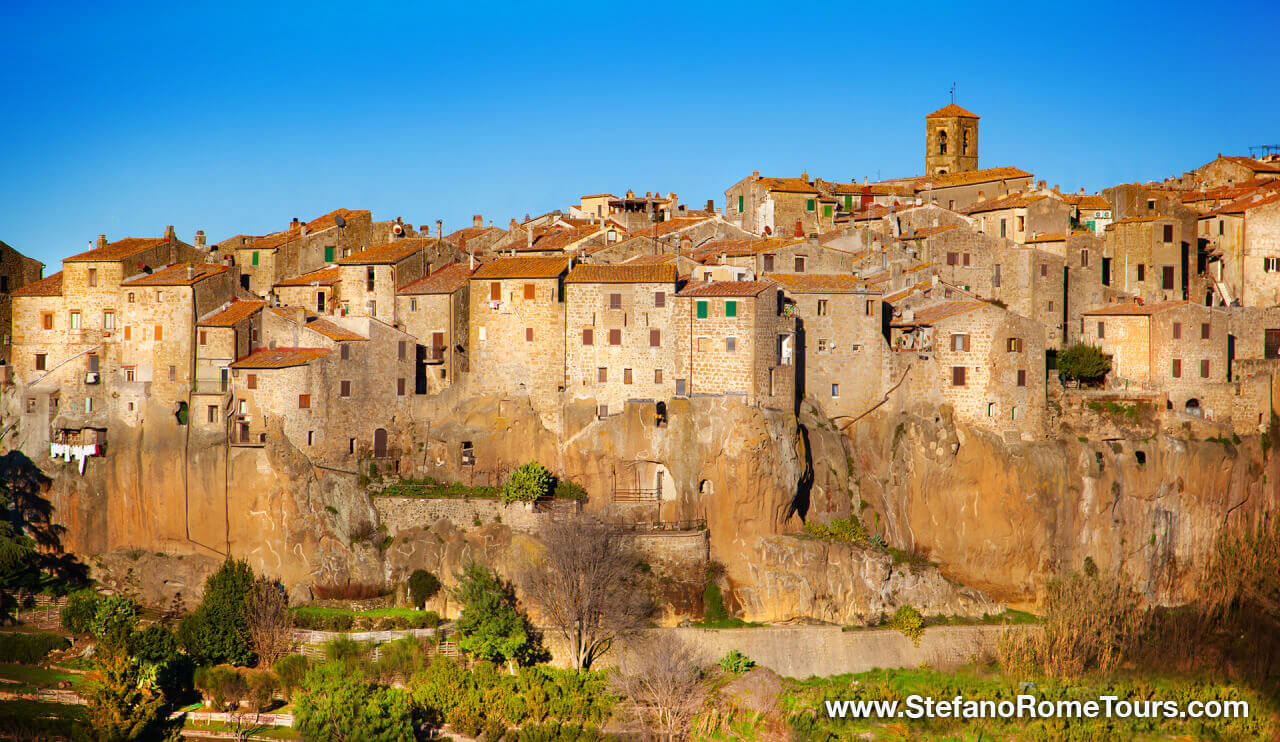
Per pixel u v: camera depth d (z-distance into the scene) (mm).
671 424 127812
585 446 130000
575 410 130750
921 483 136375
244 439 128250
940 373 138250
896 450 137125
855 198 182000
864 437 137125
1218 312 145625
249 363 128625
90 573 132375
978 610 134000
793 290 135500
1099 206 166875
